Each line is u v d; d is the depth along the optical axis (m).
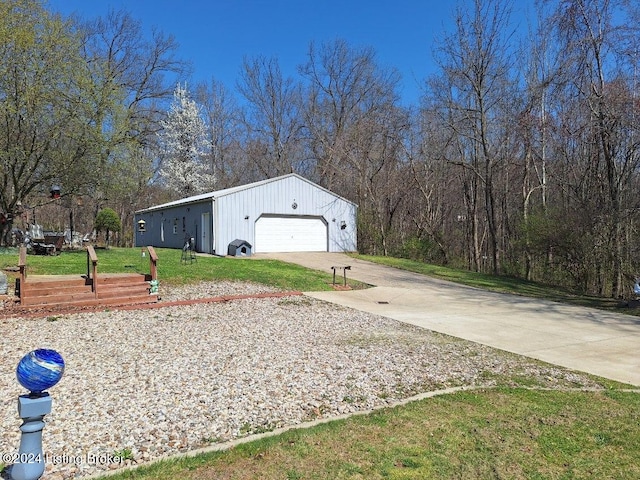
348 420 3.64
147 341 6.19
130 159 16.70
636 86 13.02
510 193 22.52
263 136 33.88
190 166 30.75
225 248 17.89
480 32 18.72
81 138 14.86
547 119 16.50
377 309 9.66
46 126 14.43
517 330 7.87
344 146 27.58
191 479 2.68
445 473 2.82
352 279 14.19
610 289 14.97
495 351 6.30
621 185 14.22
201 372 4.84
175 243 21.67
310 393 4.29
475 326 8.14
